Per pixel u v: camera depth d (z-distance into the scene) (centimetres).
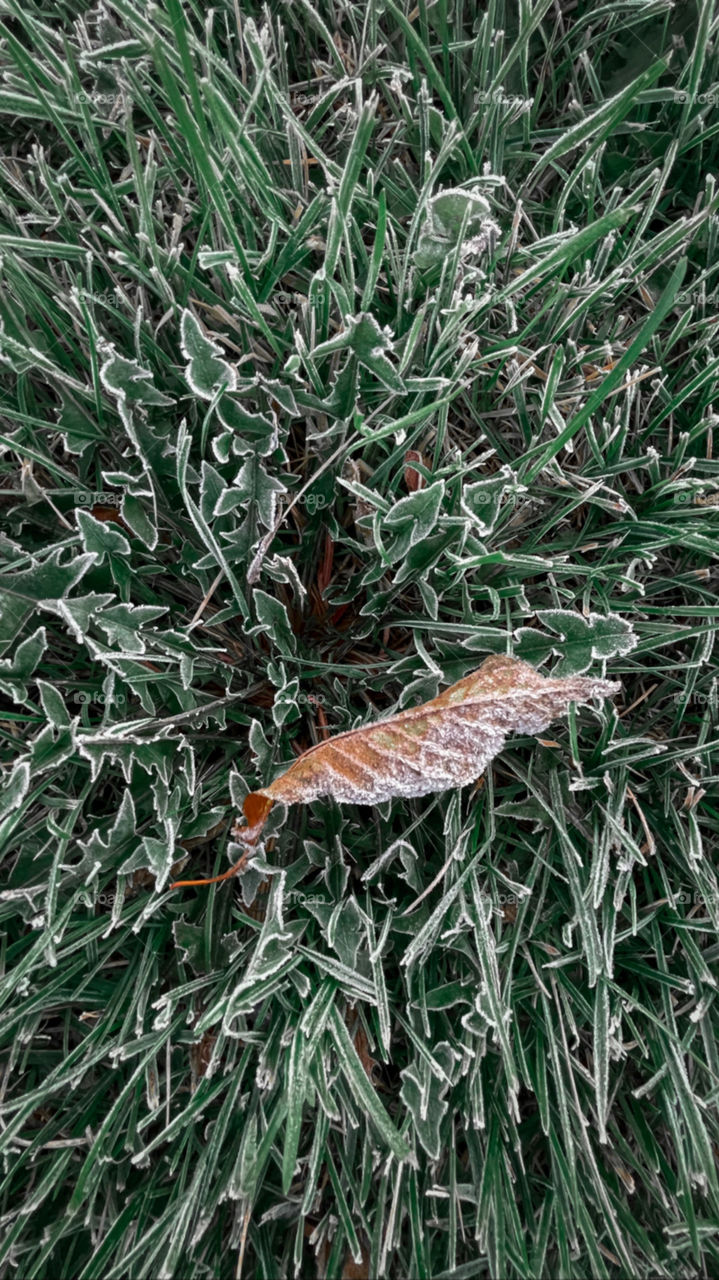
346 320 34
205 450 38
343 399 35
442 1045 36
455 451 36
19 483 38
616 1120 39
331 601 39
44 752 35
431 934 36
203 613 40
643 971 37
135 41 34
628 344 39
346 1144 37
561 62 40
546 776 38
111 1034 37
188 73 31
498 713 33
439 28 37
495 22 39
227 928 38
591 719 38
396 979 38
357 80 32
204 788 38
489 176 35
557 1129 38
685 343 40
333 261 34
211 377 34
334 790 33
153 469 37
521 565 36
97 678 38
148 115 37
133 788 37
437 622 37
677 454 38
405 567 36
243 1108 37
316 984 37
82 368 38
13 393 38
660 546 37
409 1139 38
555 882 38
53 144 39
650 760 38
